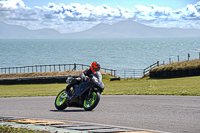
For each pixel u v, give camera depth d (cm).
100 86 1352
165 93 2125
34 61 16512
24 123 1059
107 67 12556
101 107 1509
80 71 5534
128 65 13400
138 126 988
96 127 952
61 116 1262
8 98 2405
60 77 4988
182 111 1271
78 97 1407
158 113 1245
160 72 4694
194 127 945
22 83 5022
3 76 5562
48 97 2358
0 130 873
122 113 1284
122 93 2345
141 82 4006
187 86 2759
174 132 882
